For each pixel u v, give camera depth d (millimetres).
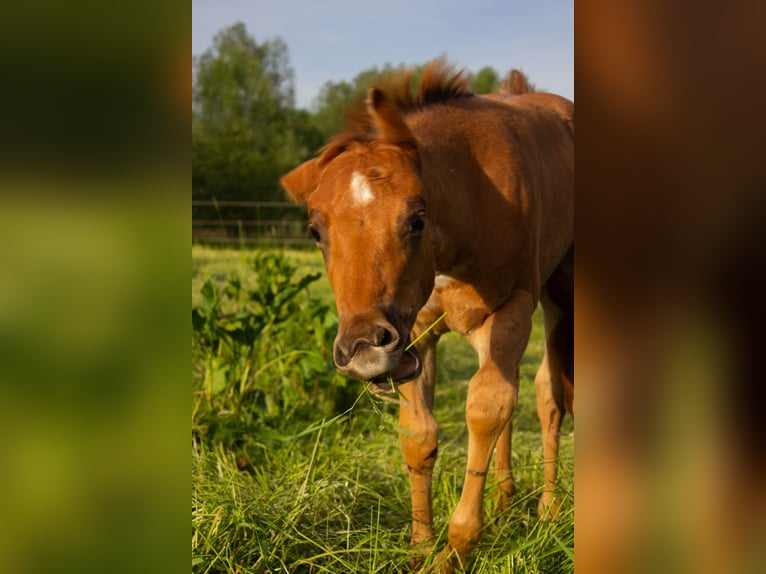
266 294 4434
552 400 3541
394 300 2225
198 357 4211
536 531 2727
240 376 4125
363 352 2125
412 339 3041
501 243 2861
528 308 2920
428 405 3064
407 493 3322
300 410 4211
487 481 3299
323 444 3598
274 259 4867
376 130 2484
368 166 2320
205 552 2541
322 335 4488
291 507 2961
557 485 2957
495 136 2961
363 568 2658
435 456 2934
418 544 2826
